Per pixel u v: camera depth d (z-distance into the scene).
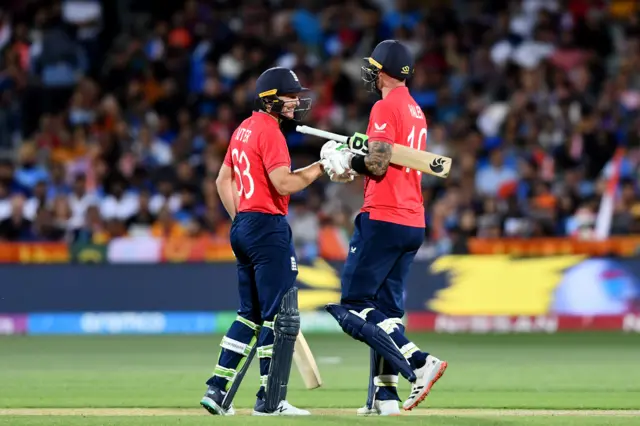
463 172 66.56
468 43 77.19
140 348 51.56
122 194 65.94
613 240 60.72
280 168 27.52
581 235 63.72
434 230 62.62
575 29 78.56
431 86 75.00
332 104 73.06
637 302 60.31
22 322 59.28
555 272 60.69
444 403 32.34
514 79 75.00
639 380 39.06
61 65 75.94
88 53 77.50
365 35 78.62
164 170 66.75
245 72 73.38
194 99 73.06
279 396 28.14
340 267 60.12
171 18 79.94
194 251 59.97
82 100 73.25
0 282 59.44
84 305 59.53
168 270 59.84
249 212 28.19
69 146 69.88
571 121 71.38
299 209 63.66
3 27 77.69
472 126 71.31
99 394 34.78
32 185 68.38
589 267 60.56
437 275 60.97
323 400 33.47
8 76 74.75
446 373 41.28
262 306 28.23
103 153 68.38
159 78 74.44
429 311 60.72
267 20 78.69
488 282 60.75
